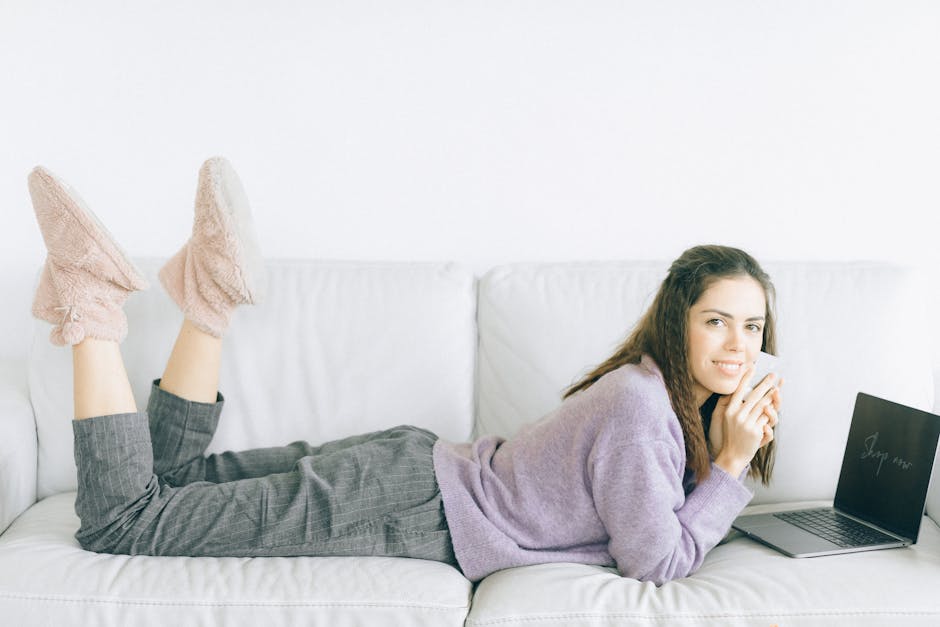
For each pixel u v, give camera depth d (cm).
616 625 120
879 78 198
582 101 202
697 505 140
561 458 142
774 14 198
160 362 176
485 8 200
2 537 153
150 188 205
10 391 174
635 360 152
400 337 177
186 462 162
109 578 129
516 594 125
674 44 200
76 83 202
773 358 151
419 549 142
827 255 204
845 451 156
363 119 204
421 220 206
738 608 121
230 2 201
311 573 132
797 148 202
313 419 176
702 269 145
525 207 205
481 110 203
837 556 135
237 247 155
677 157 203
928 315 204
